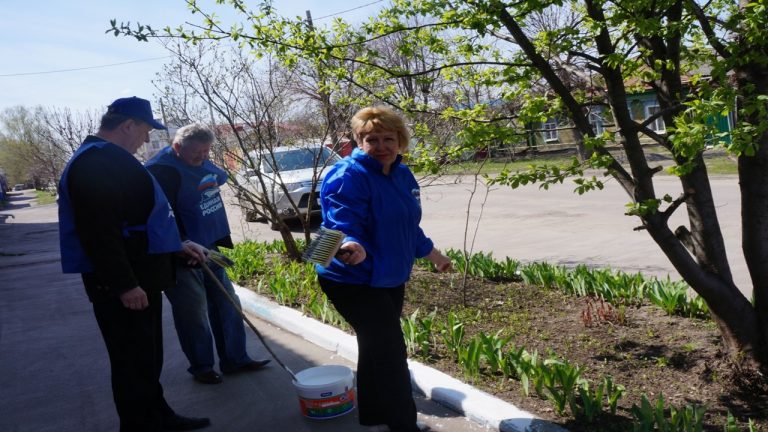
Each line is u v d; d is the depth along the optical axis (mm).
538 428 3592
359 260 3357
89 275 3527
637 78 4656
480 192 19688
